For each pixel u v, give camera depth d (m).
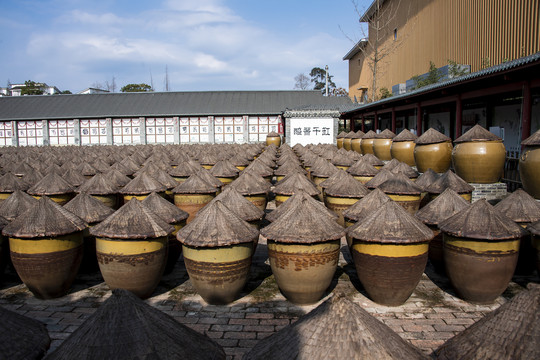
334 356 2.97
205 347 3.36
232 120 38.50
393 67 35.59
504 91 13.12
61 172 12.21
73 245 6.37
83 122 38.62
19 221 6.22
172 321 3.44
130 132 38.59
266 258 8.07
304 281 5.82
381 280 5.73
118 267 6.00
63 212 6.43
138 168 12.93
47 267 6.13
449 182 8.55
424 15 29.16
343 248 8.66
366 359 2.93
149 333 3.16
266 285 6.82
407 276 5.68
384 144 16.48
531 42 17.70
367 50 42.09
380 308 5.95
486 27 21.45
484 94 14.02
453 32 24.98
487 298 5.97
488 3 21.25
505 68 11.37
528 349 3.04
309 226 5.80
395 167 10.75
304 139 30.84
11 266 7.61
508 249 5.71
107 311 3.28
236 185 9.34
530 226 6.27
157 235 6.09
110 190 9.10
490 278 5.77
